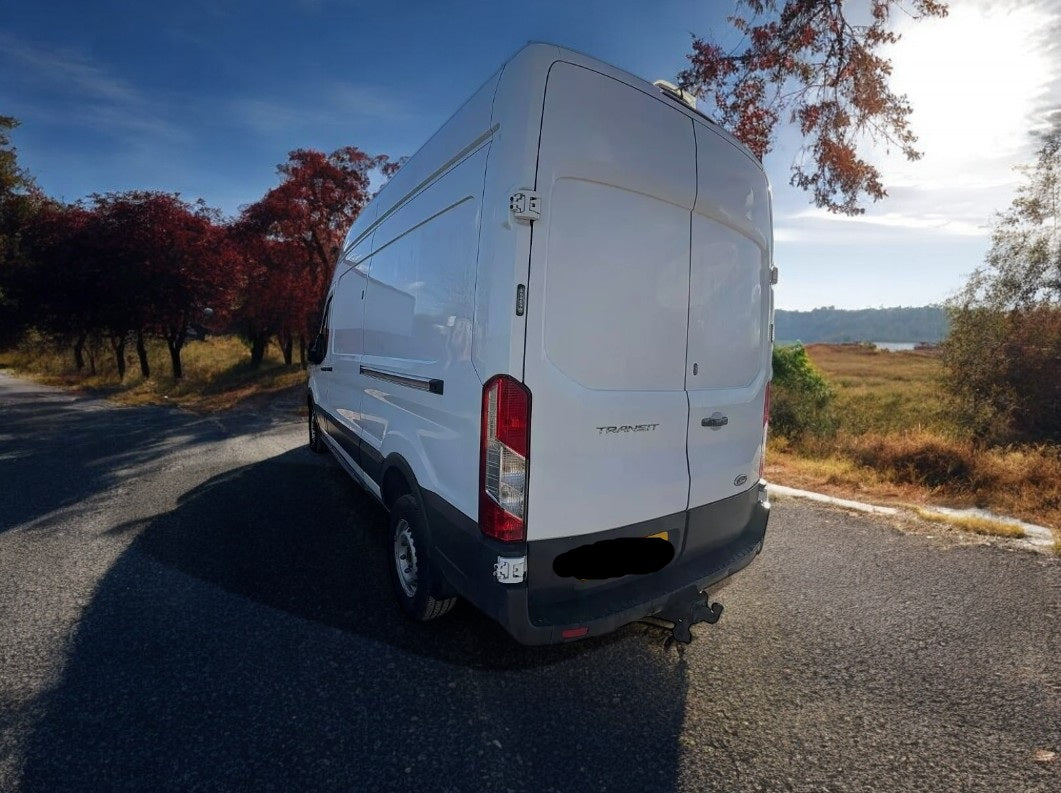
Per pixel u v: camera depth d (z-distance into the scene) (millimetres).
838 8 5590
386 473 3555
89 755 2150
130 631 3039
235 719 2369
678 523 2830
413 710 2459
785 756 2238
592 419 2443
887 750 2270
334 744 2242
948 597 3527
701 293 2906
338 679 2662
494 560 2291
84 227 16062
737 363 3197
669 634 3102
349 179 15641
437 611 3012
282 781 2049
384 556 4102
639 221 2596
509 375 2244
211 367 19781
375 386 3887
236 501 5359
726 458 3094
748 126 6598
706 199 2863
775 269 3488
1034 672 2768
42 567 3836
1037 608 3373
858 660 2881
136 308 16016
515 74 2322
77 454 7430
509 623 2275
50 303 17234
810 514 5125
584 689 2639
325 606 3357
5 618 3152
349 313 4855
